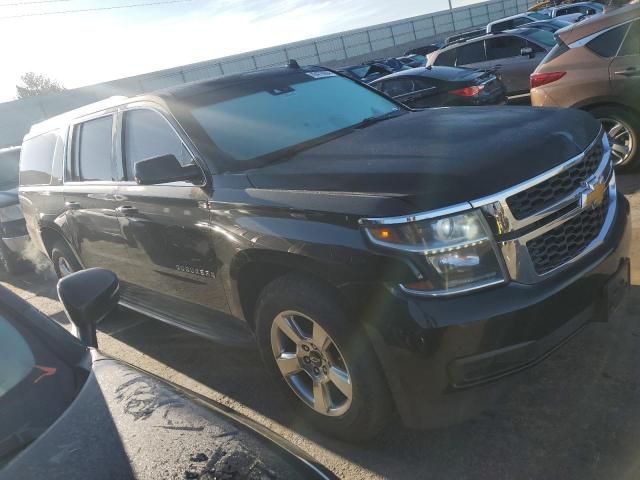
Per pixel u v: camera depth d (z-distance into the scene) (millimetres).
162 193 3469
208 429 1521
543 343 2359
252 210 2826
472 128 2975
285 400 3371
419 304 2258
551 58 6387
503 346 2285
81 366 1913
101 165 4316
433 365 2275
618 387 2877
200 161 3254
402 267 2279
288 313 2777
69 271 5562
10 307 2059
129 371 1856
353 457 2771
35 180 5547
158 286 3881
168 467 1396
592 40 6000
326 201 2537
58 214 4930
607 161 2980
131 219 3789
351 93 4188
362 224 2359
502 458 2580
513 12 49938
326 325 2564
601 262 2596
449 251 2266
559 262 2510
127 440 1502
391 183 2459
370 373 2490
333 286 2506
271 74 4156
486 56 11250
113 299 2238
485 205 2311
